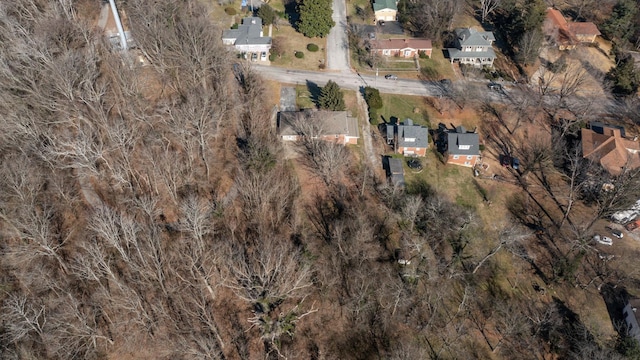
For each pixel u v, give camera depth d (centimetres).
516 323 5669
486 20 11406
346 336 5475
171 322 4906
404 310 5769
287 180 6912
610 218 7175
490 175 7812
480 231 6950
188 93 6806
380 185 7244
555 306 6100
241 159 6494
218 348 4959
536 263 6606
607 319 6053
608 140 7944
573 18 11719
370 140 8044
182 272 5166
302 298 5528
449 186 7538
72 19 7162
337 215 6688
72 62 5791
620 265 6625
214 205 6009
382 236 6588
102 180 5762
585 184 7488
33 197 4856
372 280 5888
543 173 7894
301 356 5212
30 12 6825
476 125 8638
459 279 6269
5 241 4888
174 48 6906
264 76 8919
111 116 6234
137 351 4788
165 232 5519
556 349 5656
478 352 5588
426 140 7819
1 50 5666
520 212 7306
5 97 5253
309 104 8388
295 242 6006
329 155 6794
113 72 6438
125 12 8162
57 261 5050
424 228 6775
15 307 4178
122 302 4769
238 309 5316
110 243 4703
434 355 5488
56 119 5766
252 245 5712
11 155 5106
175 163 5919
